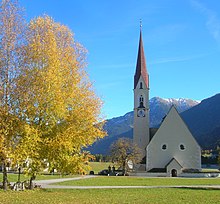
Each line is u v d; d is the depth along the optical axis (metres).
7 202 21.11
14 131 22.81
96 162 127.25
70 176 61.69
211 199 26.22
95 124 25.64
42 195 25.94
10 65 23.72
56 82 23.34
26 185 31.78
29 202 21.56
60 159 23.97
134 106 89.19
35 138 22.58
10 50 23.86
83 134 24.27
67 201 23.03
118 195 28.08
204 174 71.12
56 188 33.88
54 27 26.23
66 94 23.94
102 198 25.50
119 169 82.44
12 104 23.23
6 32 24.06
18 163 22.69
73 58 25.59
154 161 78.25
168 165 73.81
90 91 25.75
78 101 24.69
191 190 34.53
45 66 23.75
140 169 80.88
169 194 29.80
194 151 78.19
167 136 79.06
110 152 78.38
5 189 27.92
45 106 23.31
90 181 47.66
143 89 89.31
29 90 23.08
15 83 23.31
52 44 24.44
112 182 46.47
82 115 24.20
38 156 23.27
